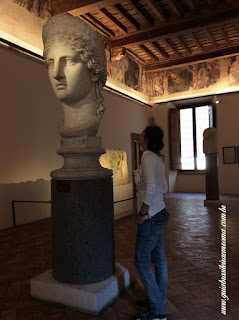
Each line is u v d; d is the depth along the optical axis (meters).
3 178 6.80
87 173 2.81
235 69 13.36
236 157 13.21
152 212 2.43
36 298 2.99
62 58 2.78
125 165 8.24
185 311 2.71
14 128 7.15
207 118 14.71
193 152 15.07
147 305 2.75
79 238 2.80
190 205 9.77
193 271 3.72
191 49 13.44
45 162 8.09
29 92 7.66
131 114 13.70
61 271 2.88
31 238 5.68
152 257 2.66
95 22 10.14
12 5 7.31
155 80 15.41
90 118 3.03
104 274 2.92
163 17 10.04
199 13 9.77
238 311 2.71
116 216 7.39
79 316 2.64
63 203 2.84
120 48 11.67
